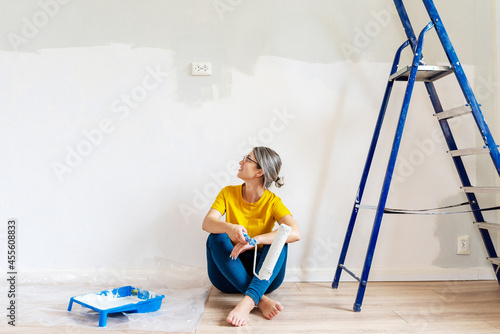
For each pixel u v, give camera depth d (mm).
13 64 2055
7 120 2049
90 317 1497
